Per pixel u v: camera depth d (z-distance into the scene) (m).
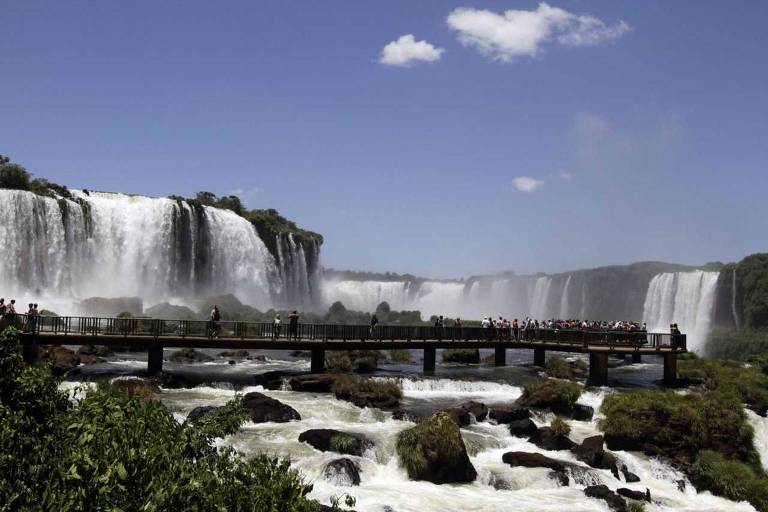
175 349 53.22
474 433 29.02
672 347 43.12
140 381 34.59
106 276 72.75
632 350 42.12
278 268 98.44
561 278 110.12
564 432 28.88
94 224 72.44
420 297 122.44
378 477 24.06
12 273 62.38
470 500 22.22
